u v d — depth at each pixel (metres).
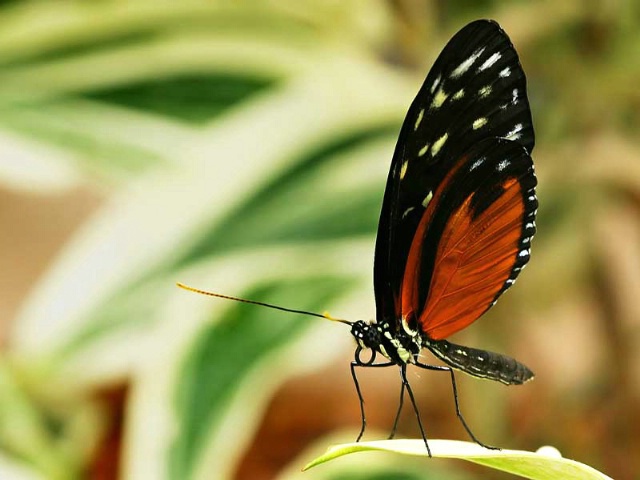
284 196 0.54
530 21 0.58
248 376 0.52
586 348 0.75
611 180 0.60
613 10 0.58
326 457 0.46
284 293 0.53
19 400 0.58
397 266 0.51
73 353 0.53
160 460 0.52
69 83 0.56
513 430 0.70
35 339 0.53
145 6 0.57
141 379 0.52
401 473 0.55
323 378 0.85
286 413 0.80
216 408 0.52
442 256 0.51
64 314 0.53
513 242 0.50
